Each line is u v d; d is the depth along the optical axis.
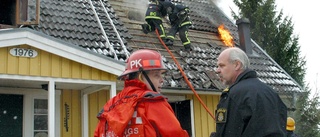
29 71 6.63
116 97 3.02
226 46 12.31
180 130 2.71
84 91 8.05
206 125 9.69
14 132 7.55
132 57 3.06
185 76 9.06
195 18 13.05
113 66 7.41
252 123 3.00
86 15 9.70
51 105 6.76
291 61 16.17
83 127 7.97
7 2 8.41
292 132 5.39
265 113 3.01
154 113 2.72
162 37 10.45
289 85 11.45
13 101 7.65
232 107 3.15
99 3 10.68
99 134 3.02
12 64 6.50
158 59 3.05
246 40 12.65
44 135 7.93
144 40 10.24
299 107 14.41
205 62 10.53
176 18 10.74
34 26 8.27
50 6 9.31
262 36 16.42
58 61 6.96
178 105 9.73
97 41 8.84
